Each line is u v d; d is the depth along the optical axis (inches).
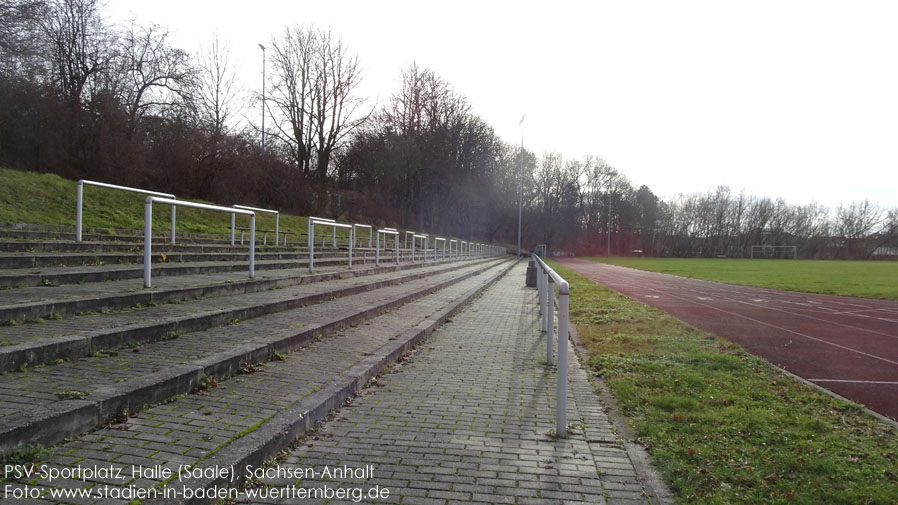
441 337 352.2
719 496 134.6
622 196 3826.3
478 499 129.3
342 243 996.6
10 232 402.0
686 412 201.9
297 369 220.2
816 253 3314.5
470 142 2073.1
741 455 161.9
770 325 460.8
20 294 248.4
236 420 154.4
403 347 292.0
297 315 318.3
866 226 3233.3
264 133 1429.6
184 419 151.7
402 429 176.4
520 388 235.1
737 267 1818.4
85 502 102.0
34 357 169.2
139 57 1035.9
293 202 1391.5
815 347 361.1
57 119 836.0
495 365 278.8
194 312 264.7
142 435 137.2
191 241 616.7
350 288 440.1
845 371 292.2
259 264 495.8
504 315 471.5
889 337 403.9
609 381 247.8
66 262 342.0
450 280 703.1
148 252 294.2
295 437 158.9
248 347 219.5
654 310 539.5
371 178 1791.3
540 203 3695.9
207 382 186.1
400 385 231.5
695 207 3713.1
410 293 483.2
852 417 204.1
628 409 208.8
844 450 167.8
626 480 143.6
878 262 2524.6
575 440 172.9
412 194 1996.8
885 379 274.8
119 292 269.9
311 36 1526.8
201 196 1090.1
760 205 3570.4
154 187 980.6
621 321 460.4
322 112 1578.5
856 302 666.8
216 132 1131.3
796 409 211.9
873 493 136.7
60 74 903.1
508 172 3016.7
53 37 886.4
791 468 153.4
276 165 1373.0
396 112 1868.8
